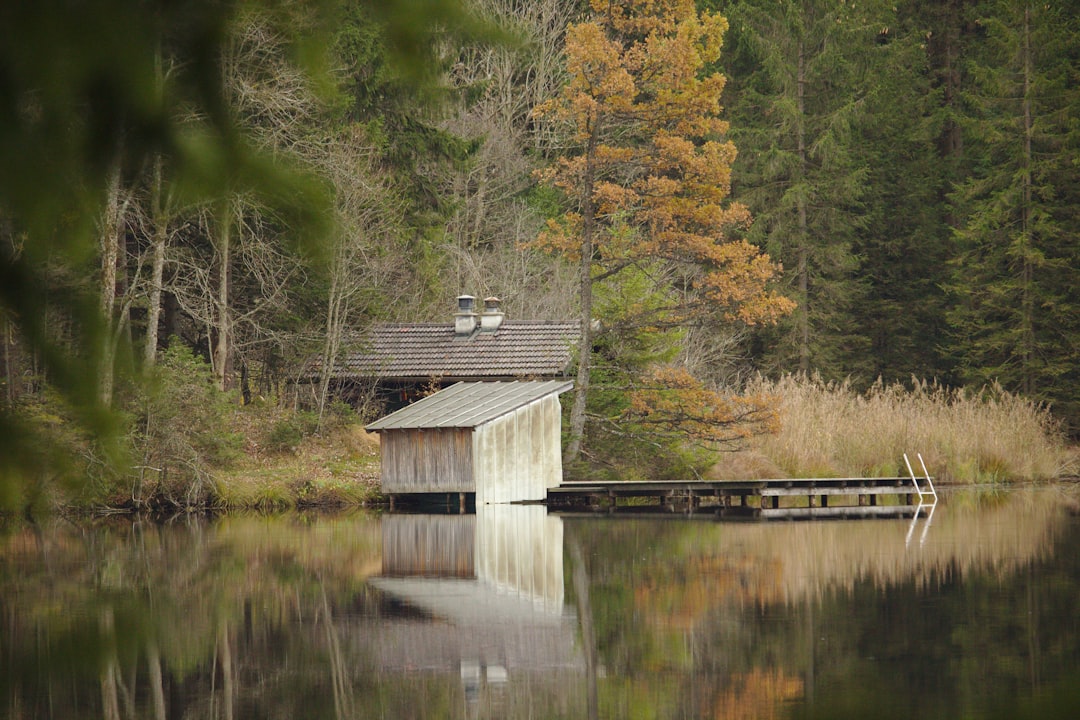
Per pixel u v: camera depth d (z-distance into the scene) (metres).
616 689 19.31
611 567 33.16
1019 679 19.52
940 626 24.14
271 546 38.09
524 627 24.56
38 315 3.68
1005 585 29.20
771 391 63.31
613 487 52.34
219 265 57.94
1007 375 83.12
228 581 30.80
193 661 21.44
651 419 57.59
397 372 63.62
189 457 49.72
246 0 3.75
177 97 3.77
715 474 57.38
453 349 64.75
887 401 63.38
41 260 3.65
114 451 3.85
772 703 18.19
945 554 35.09
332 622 25.12
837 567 32.66
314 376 62.22
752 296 57.44
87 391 3.74
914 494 57.75
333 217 3.97
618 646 22.72
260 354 64.88
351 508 52.53
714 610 26.34
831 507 52.28
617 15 57.09
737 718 17.33
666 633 23.88
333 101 4.02
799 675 20.06
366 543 38.97
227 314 57.47
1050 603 26.62
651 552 36.41
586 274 58.25
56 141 3.54
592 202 58.19
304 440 58.31
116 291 49.62
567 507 53.03
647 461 58.69
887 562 33.53
